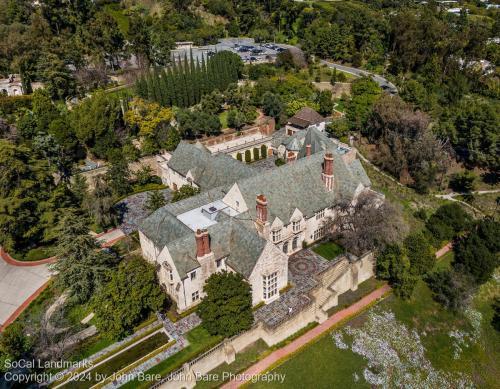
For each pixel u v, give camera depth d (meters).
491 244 94.31
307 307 73.00
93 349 66.81
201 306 68.00
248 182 82.56
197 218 81.88
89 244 75.62
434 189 123.75
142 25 178.38
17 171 86.31
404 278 81.12
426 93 157.00
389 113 125.44
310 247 90.31
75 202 98.88
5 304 76.69
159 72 161.25
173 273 70.88
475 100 161.88
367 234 84.00
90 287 73.94
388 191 119.00
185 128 137.12
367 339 74.81
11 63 153.62
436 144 120.12
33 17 177.88
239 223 76.94
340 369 69.38
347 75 186.25
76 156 121.31
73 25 181.25
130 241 91.94
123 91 150.88
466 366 77.12
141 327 70.44
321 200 89.81
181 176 108.12
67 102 140.38
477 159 126.25
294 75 182.00
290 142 126.06
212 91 157.38
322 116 157.00
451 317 84.06
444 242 101.62
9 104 130.50
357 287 85.12
